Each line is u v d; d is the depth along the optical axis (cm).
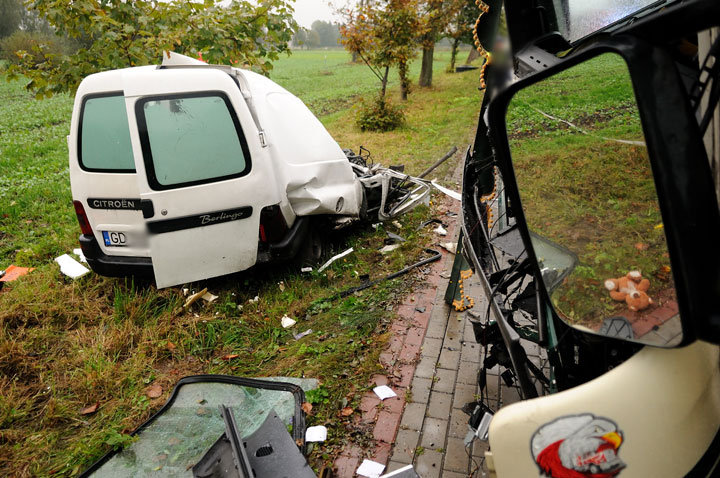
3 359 383
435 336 405
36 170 1041
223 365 392
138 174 404
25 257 577
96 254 454
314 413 329
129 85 398
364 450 298
